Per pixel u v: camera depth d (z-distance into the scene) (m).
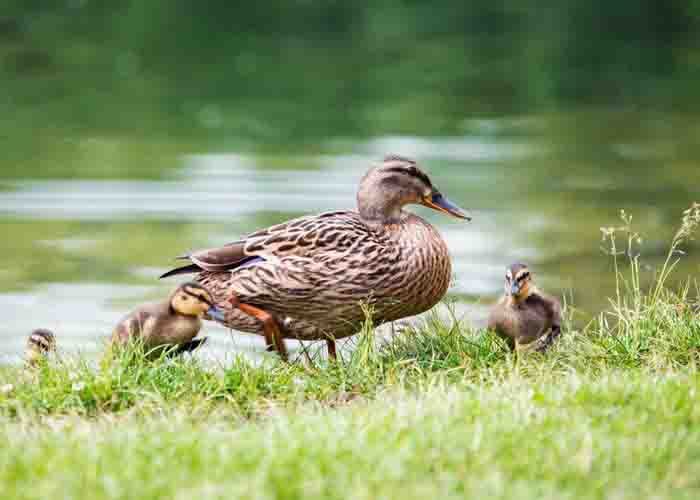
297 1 44.16
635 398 6.77
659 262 18.31
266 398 7.81
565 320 9.27
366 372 8.09
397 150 26.78
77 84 33.69
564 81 34.47
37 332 9.30
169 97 32.44
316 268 9.10
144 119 29.88
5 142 27.27
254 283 9.23
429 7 44.38
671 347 8.30
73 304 16.44
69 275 17.92
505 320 8.59
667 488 5.66
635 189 23.42
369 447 6.03
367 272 9.13
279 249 9.20
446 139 27.91
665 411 6.51
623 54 37.75
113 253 19.00
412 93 32.84
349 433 6.32
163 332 8.85
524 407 6.63
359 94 32.75
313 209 21.80
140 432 6.55
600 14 43.00
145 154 26.05
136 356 8.15
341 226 9.27
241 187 23.12
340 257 9.11
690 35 39.97
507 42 39.06
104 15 41.59
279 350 9.23
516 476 5.75
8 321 15.56
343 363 8.35
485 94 32.84
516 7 44.41
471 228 20.81
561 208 21.95
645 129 29.20
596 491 5.58
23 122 29.48
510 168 25.28
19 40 38.28
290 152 26.30
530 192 23.25
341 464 5.78
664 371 7.81
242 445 6.10
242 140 27.59
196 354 8.55
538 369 7.91
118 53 37.19
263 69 35.47
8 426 6.95
